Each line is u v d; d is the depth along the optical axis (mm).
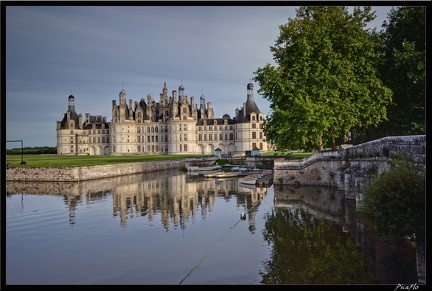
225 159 101062
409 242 16547
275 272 15742
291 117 38906
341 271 15469
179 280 15250
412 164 17344
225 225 24234
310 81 39062
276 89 41188
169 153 158500
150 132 166000
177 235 22125
